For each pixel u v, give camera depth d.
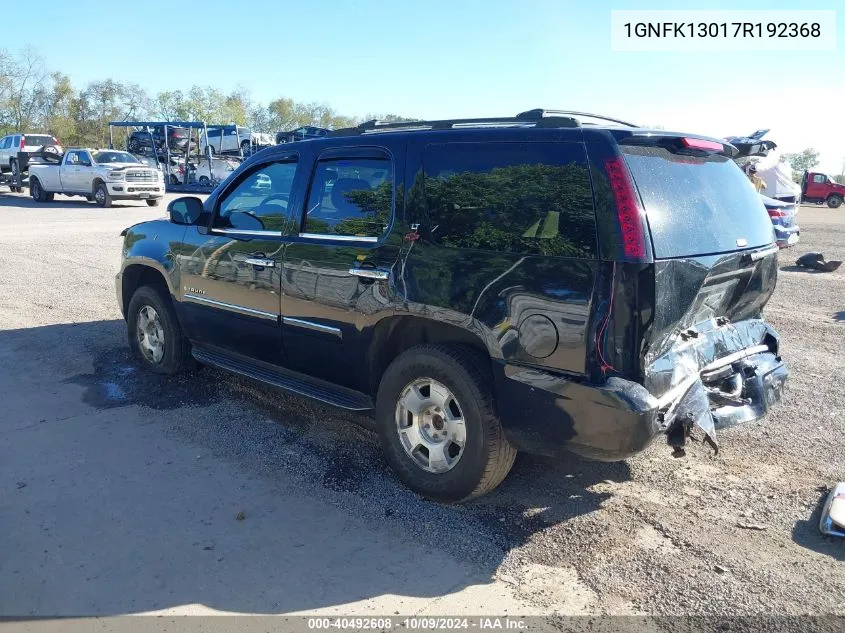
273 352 4.93
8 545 3.47
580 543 3.59
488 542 3.59
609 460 3.44
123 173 24.73
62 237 15.83
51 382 5.89
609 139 3.35
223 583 3.21
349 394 4.55
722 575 3.32
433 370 3.86
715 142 3.98
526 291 3.49
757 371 4.19
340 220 4.38
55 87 74.38
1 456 4.47
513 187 3.62
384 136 4.21
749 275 4.12
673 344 3.58
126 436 4.82
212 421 5.11
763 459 4.59
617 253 3.24
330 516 3.82
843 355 7.09
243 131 37.66
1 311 8.40
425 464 4.04
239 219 5.12
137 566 3.32
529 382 3.49
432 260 3.85
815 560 3.45
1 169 30.88
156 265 5.75
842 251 16.03
